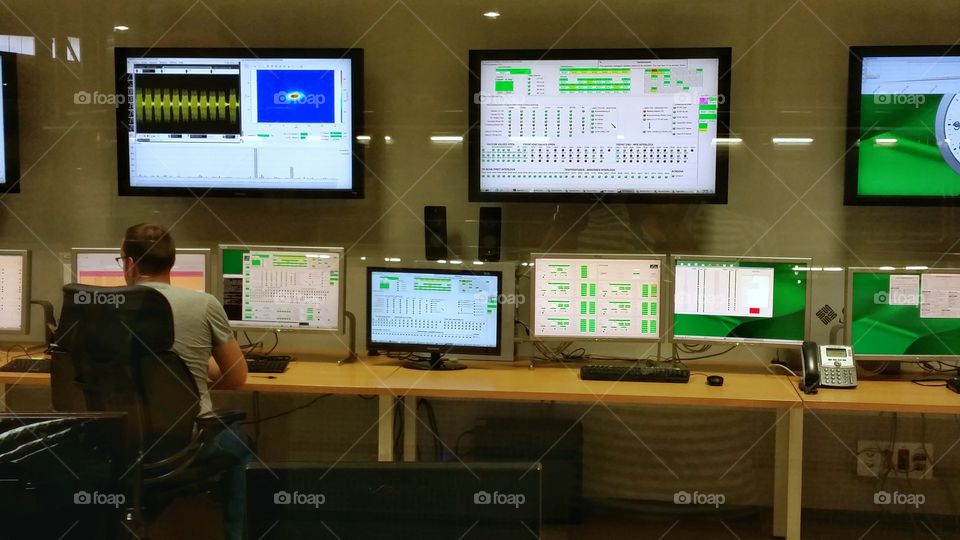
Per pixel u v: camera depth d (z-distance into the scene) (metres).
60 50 3.51
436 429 3.48
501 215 3.36
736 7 3.22
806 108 3.21
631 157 3.19
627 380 2.88
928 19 3.15
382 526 0.87
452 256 3.40
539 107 3.22
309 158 3.31
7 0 3.52
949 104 3.06
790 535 2.69
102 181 3.53
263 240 3.49
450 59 3.36
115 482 1.18
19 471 1.14
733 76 3.24
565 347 3.30
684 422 3.38
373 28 3.39
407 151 3.40
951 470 3.27
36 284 3.57
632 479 3.41
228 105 3.31
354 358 3.27
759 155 3.24
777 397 2.66
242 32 3.45
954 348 2.94
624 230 3.31
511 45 3.34
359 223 3.44
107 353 2.39
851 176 3.14
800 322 2.98
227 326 2.75
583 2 3.29
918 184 3.11
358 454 3.54
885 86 3.09
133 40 3.48
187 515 3.20
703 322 3.04
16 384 3.08
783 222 3.25
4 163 3.42
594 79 3.18
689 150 3.16
